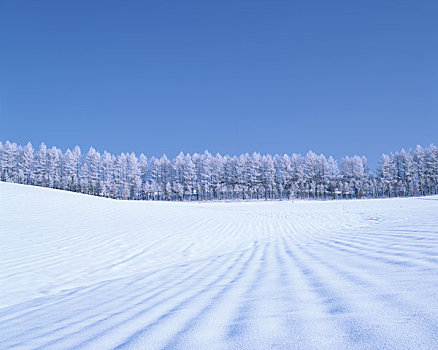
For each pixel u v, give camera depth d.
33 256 5.08
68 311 2.05
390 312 1.04
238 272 2.93
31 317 2.03
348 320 1.01
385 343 0.78
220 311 1.36
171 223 10.54
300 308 1.23
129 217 11.47
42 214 10.50
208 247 6.48
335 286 1.61
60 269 4.33
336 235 6.29
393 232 4.99
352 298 1.29
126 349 0.98
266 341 0.90
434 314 0.97
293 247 4.95
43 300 2.86
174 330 1.14
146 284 2.99
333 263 2.57
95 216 11.01
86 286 3.45
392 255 2.58
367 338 0.83
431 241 3.21
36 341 1.28
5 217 9.54
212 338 0.98
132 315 1.56
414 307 1.06
